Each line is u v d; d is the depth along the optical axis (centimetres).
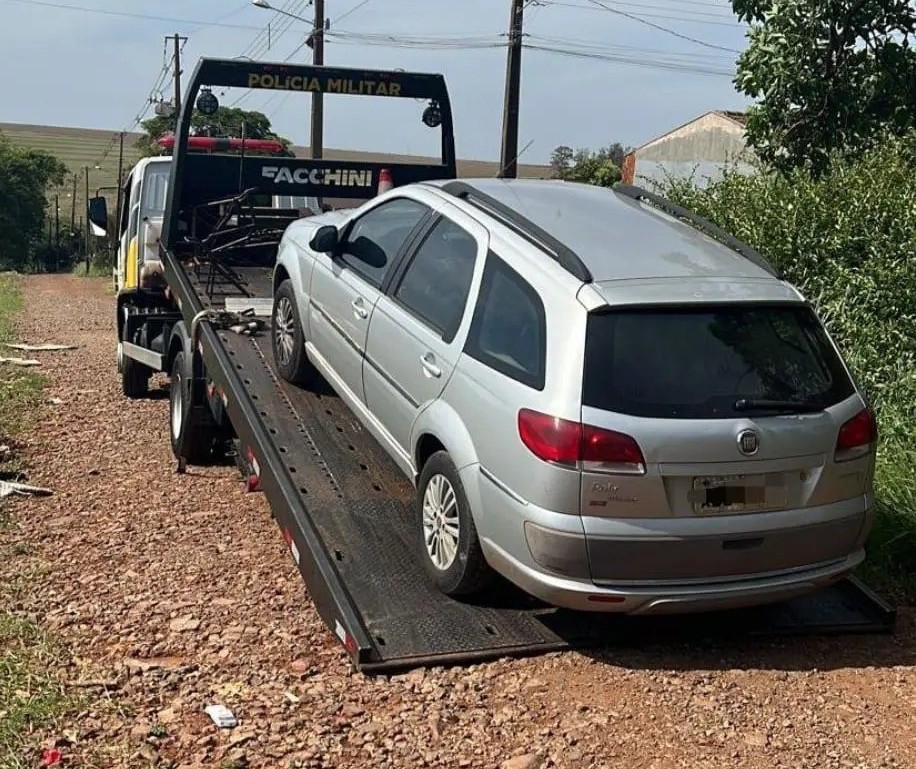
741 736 447
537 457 459
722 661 514
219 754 422
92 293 3225
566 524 455
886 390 814
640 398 459
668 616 542
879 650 538
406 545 560
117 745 426
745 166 1669
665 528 458
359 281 631
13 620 543
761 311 497
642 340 468
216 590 591
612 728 448
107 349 1620
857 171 1032
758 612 560
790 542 479
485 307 517
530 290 495
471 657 490
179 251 949
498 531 484
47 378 1279
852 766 429
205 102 922
